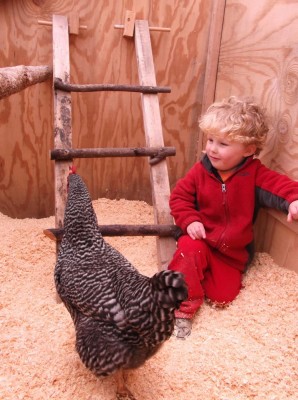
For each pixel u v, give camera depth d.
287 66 2.50
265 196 2.43
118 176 3.79
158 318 1.42
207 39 3.37
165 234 2.62
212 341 2.17
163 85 3.49
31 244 3.06
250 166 2.48
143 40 3.20
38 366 1.97
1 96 2.25
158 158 2.84
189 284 2.28
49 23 3.15
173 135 3.65
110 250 2.01
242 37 2.99
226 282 2.44
